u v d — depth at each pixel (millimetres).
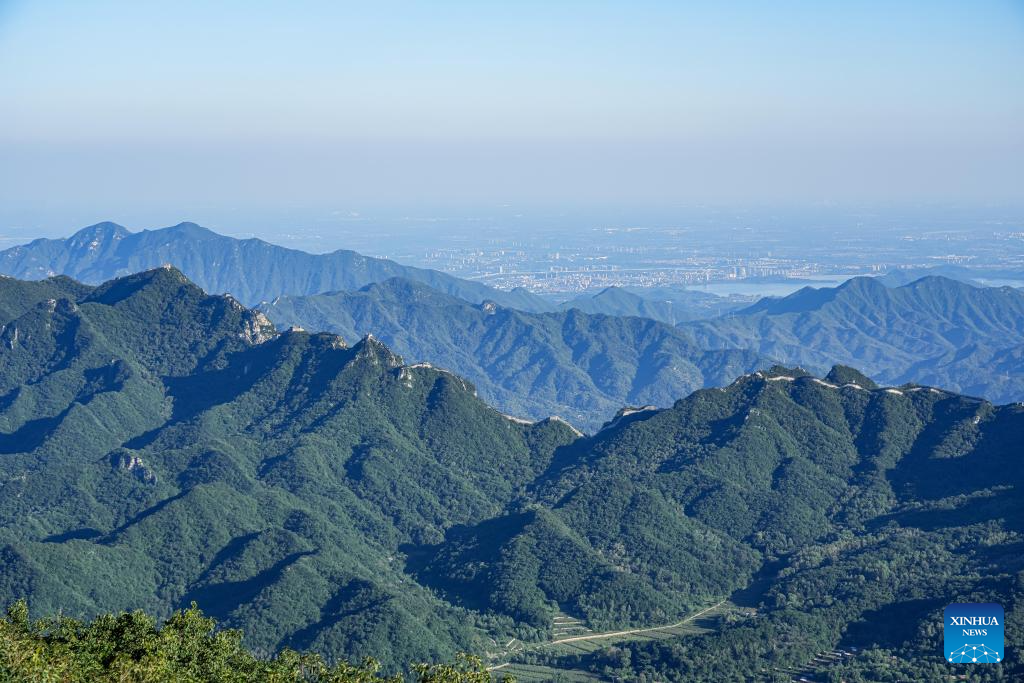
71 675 184125
